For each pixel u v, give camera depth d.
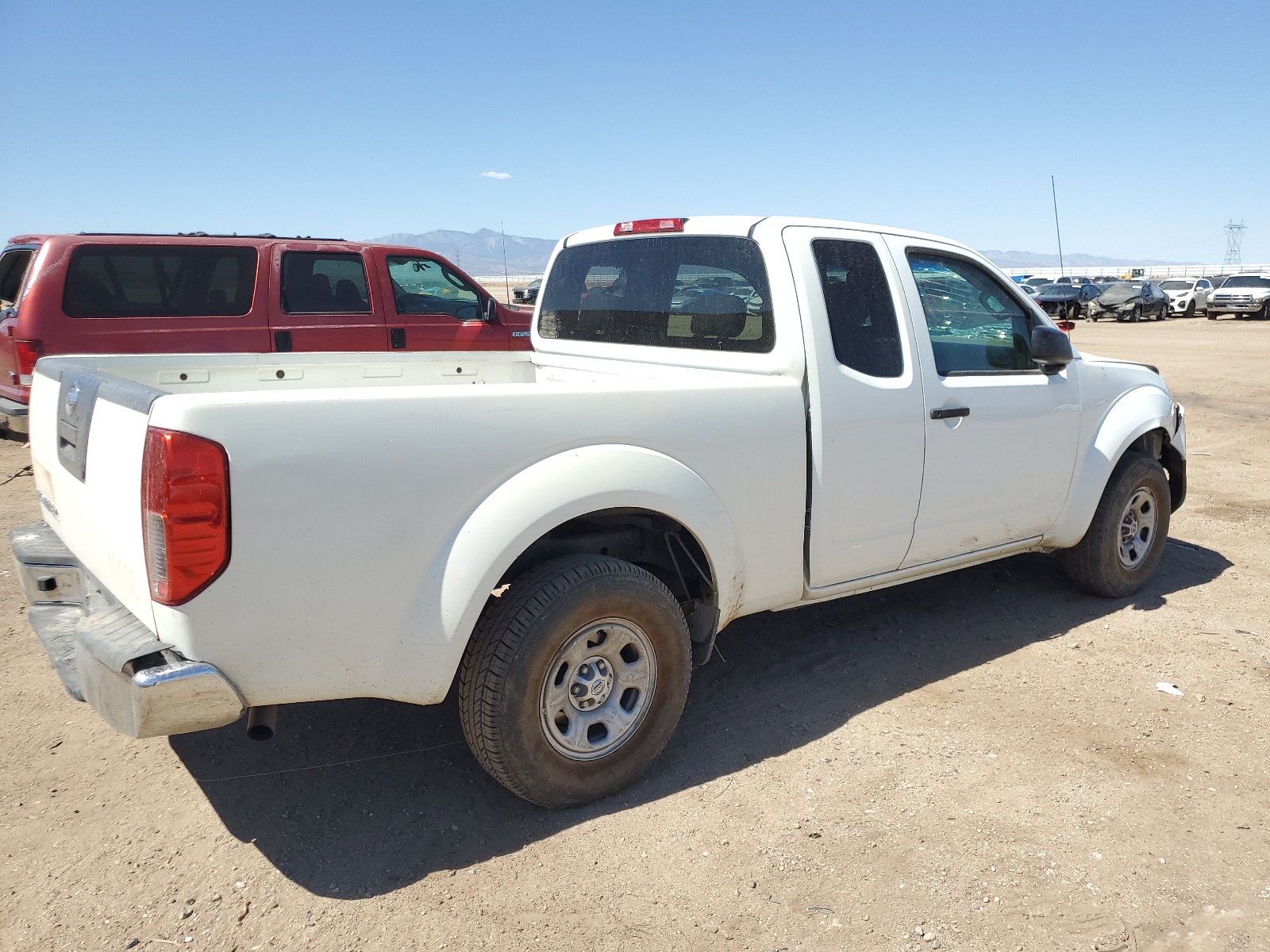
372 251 8.51
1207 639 4.37
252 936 2.34
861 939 2.35
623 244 4.08
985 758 3.25
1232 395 13.08
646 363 3.93
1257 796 3.03
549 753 2.80
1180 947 2.33
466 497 2.61
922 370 3.73
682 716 3.58
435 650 2.58
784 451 3.32
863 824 2.84
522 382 4.66
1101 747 3.33
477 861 2.66
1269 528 6.39
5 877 2.56
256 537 2.31
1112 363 4.78
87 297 7.30
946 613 4.70
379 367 4.17
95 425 2.64
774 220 3.52
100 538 2.65
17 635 4.28
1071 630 4.48
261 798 2.98
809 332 3.38
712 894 2.52
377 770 3.15
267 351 7.98
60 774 3.11
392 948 2.30
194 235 8.10
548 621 2.70
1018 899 2.50
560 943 2.33
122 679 2.30
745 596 3.35
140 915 2.42
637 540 3.33
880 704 3.68
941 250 4.00
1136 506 4.89
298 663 2.44
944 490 3.86
